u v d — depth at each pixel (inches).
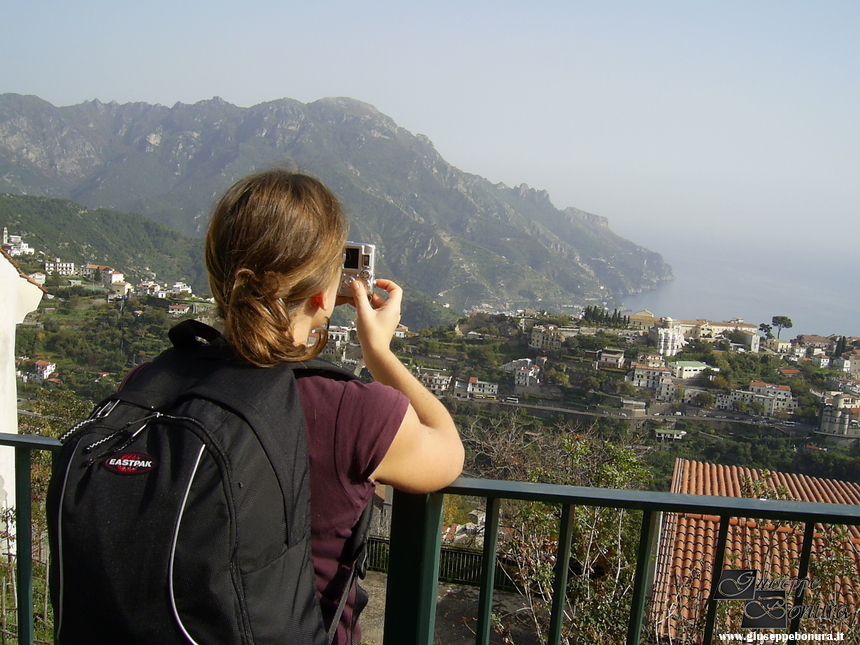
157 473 33.0
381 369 48.0
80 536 32.3
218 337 41.0
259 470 34.1
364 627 288.8
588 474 293.3
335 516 39.4
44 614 194.2
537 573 230.1
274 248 38.5
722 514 52.4
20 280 344.8
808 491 435.5
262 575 33.8
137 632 31.2
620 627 211.0
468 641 292.0
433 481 42.8
